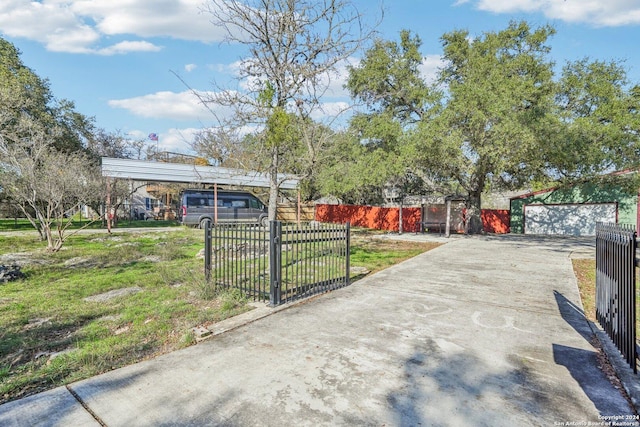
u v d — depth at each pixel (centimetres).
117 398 245
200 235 1499
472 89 1241
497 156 1203
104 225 1992
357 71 1722
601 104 1449
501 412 228
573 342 348
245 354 318
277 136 847
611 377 276
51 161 1087
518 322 407
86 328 398
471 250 1088
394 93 1584
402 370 287
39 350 342
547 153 1311
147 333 378
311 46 888
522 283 613
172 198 3136
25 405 235
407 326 394
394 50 1773
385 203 2659
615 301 334
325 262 589
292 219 2480
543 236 1752
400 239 1524
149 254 968
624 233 310
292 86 902
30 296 530
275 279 466
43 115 2036
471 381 269
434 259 892
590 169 1438
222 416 223
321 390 255
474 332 376
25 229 1778
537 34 1608
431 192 2378
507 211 2220
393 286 592
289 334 369
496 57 1574
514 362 303
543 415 225
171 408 232
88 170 1428
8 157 1087
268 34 881
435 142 1299
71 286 593
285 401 240
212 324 401
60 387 260
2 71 1875
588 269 764
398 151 1541
